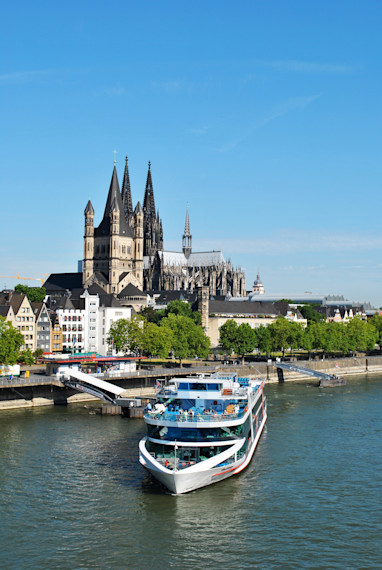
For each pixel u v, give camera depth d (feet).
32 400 519.60
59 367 553.23
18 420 456.04
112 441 393.09
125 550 245.86
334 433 418.72
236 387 372.58
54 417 469.16
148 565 234.99
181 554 242.99
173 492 300.61
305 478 325.01
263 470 337.31
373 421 458.50
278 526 266.98
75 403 536.01
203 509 283.59
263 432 422.41
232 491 305.12
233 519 273.13
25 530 262.06
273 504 289.94
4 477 322.34
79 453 365.20
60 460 351.05
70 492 302.66
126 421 454.40
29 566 233.55
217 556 241.35
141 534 259.19
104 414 480.23
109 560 238.48
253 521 271.28
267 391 628.28
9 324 561.43
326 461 354.13
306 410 505.66
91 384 538.06
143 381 605.73
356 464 348.38
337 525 268.00
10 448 374.84
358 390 638.53
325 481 320.50
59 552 244.01
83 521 270.67
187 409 353.10
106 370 612.29
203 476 300.81
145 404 506.89
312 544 251.19
